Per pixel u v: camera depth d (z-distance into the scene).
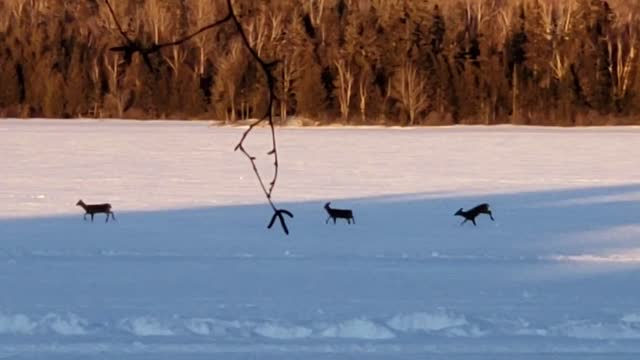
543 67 199.25
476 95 197.00
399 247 57.97
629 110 198.25
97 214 72.69
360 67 189.50
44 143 137.50
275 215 14.30
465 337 33.38
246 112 169.00
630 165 109.88
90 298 40.44
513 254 54.81
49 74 195.62
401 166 108.50
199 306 38.44
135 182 93.56
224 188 89.12
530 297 40.72
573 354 31.55
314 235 62.75
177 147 132.38
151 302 39.47
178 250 56.09
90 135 152.38
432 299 40.09
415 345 32.25
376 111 190.75
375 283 44.12
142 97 190.75
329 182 93.75
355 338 33.28
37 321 34.84
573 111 197.62
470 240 61.00
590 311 37.59
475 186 90.62
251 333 33.78
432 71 194.62
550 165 109.75
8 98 197.50
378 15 193.88
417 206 77.62
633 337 33.59
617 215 72.50
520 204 78.88
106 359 31.06
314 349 31.86
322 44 187.50
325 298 40.31
